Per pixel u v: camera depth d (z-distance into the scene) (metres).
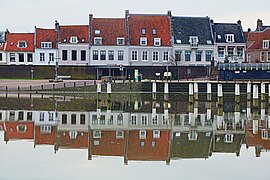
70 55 105.75
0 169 26.98
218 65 86.31
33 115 51.72
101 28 107.31
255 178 25.64
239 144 35.91
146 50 106.38
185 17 111.62
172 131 41.91
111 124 45.84
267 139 38.28
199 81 81.00
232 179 25.44
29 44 109.25
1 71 103.06
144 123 46.91
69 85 80.44
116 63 105.62
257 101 65.62
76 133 39.94
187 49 107.38
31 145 34.22
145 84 81.44
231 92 78.12
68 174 26.19
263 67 84.12
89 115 52.91
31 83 88.12
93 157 30.53
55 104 63.53
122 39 105.69
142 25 108.75
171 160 30.02
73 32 107.19
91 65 104.31
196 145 35.25
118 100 72.62
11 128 42.38
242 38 110.38
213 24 112.12
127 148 33.78
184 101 73.88
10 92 77.44
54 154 31.23
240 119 51.66
